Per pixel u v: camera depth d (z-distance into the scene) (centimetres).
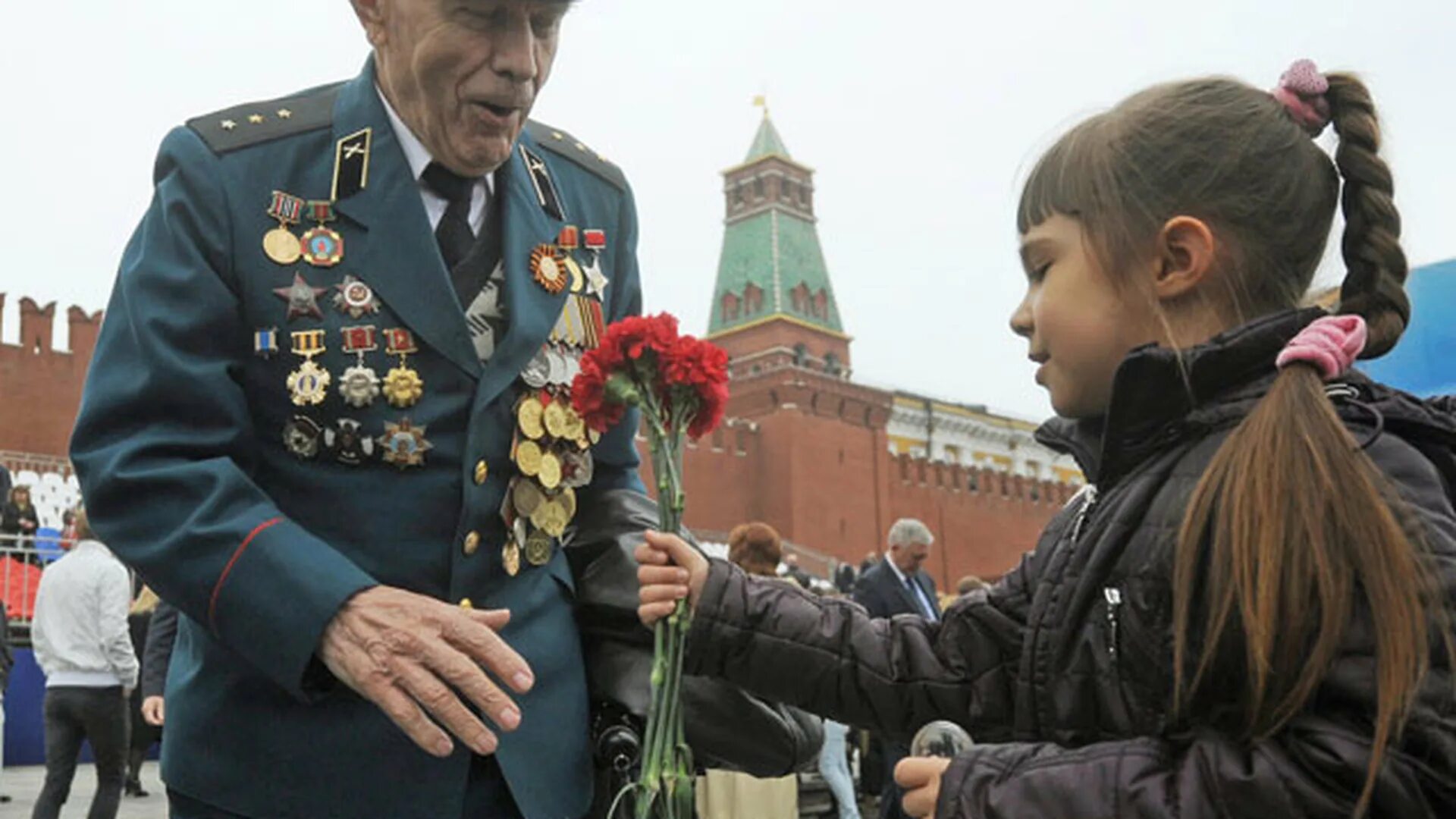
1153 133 140
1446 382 536
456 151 178
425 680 150
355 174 182
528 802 174
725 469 4112
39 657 678
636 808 162
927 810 132
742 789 583
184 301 171
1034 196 148
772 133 5944
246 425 173
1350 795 108
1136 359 131
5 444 2697
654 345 166
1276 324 130
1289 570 113
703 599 168
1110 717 132
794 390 4219
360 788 170
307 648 154
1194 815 113
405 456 177
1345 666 111
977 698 167
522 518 186
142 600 954
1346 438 118
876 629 173
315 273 179
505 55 170
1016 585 168
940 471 4478
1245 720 116
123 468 163
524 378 186
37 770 1206
